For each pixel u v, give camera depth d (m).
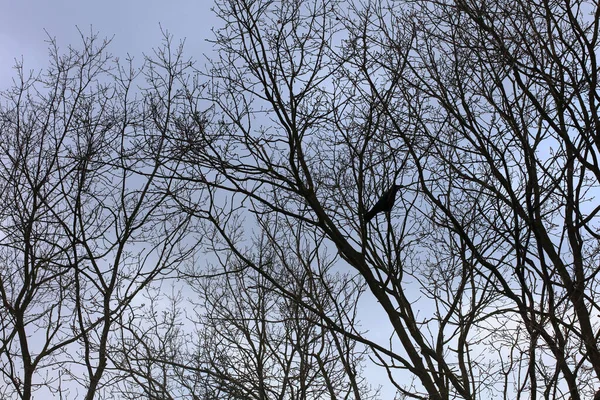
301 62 7.30
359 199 7.05
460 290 6.90
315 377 7.80
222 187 6.91
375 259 7.18
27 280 9.07
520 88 6.63
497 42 6.89
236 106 7.45
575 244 6.63
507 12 6.86
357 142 7.27
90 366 7.87
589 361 5.95
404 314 6.58
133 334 7.95
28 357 8.61
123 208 8.88
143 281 8.84
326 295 7.93
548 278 5.86
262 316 8.74
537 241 5.90
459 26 6.93
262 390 7.42
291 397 7.57
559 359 5.75
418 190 6.89
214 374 7.32
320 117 7.31
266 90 7.12
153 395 7.15
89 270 8.73
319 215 6.93
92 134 9.04
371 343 6.36
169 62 8.53
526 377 5.79
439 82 6.94
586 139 6.32
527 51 6.72
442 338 6.89
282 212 6.90
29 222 8.85
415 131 7.12
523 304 5.95
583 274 6.44
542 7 6.87
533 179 6.18
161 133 7.76
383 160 7.30
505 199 6.52
